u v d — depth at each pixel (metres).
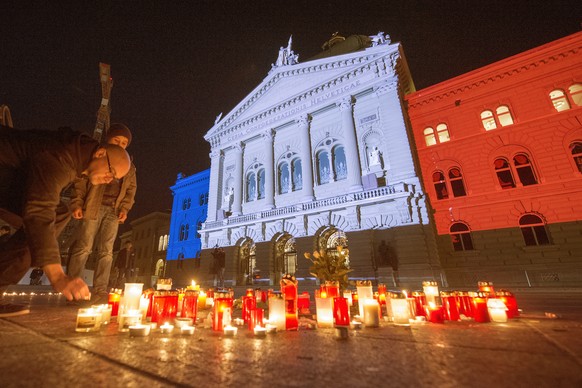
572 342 1.99
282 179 25.28
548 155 16.25
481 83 19.16
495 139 17.95
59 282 2.16
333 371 1.42
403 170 18.64
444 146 19.48
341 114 22.88
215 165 30.09
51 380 1.19
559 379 1.24
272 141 26.62
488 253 16.56
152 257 37.69
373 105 21.70
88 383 1.19
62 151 2.44
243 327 3.00
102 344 1.94
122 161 2.79
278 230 22.30
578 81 16.39
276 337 2.37
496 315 3.08
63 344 1.88
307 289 17.22
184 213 34.19
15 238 2.71
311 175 23.02
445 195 18.86
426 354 1.73
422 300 3.58
